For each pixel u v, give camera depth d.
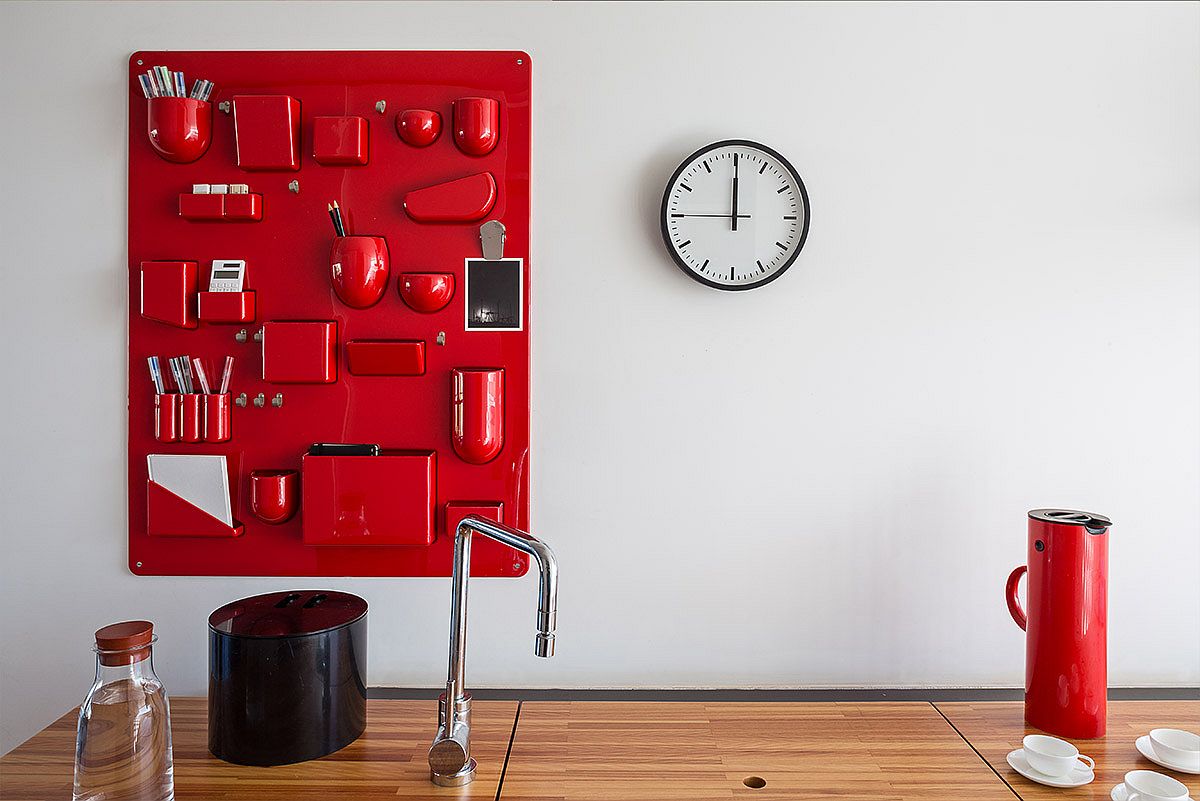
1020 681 1.73
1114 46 1.69
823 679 1.72
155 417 1.64
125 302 1.67
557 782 1.33
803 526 1.71
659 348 1.69
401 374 1.67
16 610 1.69
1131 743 1.46
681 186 1.65
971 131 1.69
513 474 1.69
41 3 1.65
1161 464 1.72
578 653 1.71
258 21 1.67
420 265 1.68
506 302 1.68
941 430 1.71
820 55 1.69
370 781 1.33
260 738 1.37
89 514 1.68
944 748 1.44
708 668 1.72
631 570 1.71
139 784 1.22
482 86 1.67
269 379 1.62
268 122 1.62
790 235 1.66
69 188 1.67
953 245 1.70
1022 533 1.72
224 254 1.67
